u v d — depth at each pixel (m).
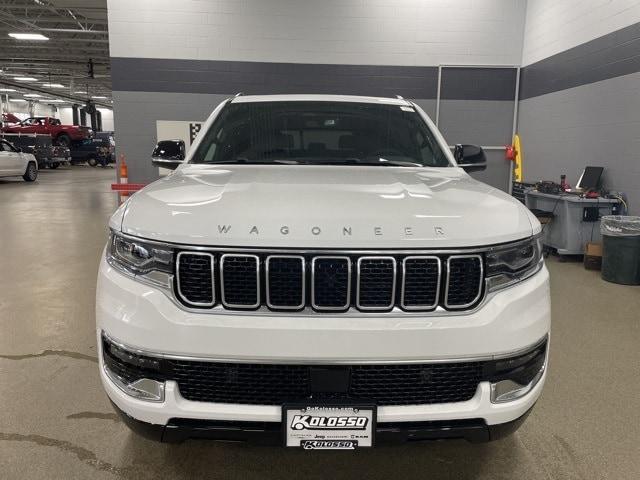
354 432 1.58
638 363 3.16
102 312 1.70
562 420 2.50
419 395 1.61
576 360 3.20
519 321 1.65
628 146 5.78
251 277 1.56
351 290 1.57
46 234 7.43
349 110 3.01
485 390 1.62
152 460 2.15
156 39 7.80
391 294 1.57
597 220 5.95
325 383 1.56
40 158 22.05
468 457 2.21
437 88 8.11
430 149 2.82
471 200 1.85
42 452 2.18
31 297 4.36
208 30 7.82
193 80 7.92
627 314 4.12
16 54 24.67
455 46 8.02
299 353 1.53
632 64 5.69
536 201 6.79
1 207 10.51
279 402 1.59
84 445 2.24
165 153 2.85
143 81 7.88
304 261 1.55
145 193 1.90
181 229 1.58
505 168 8.45
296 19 7.86
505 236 1.67
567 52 6.91
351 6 7.86
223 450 2.24
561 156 7.12
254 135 2.80
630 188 5.75
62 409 2.53
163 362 1.58
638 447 2.28
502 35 8.05
